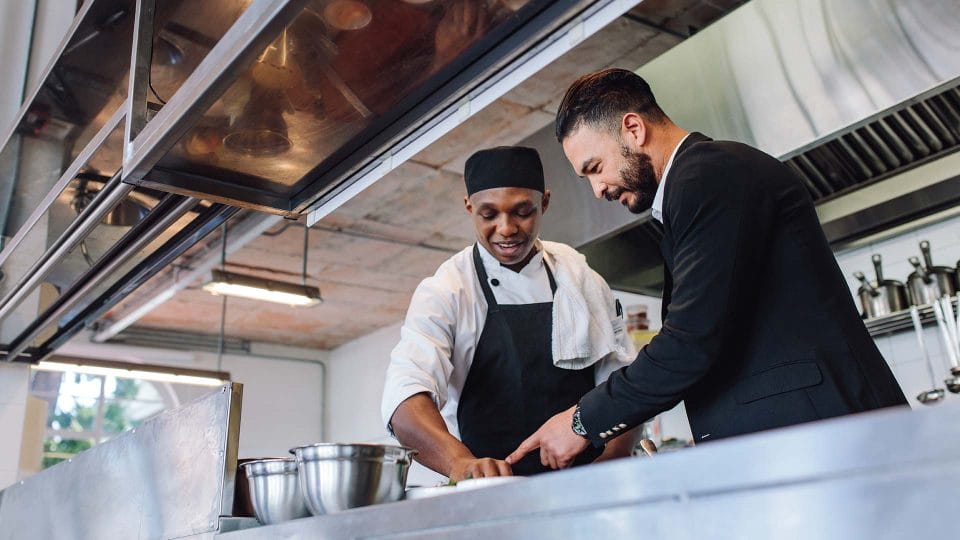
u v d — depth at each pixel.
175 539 1.56
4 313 3.03
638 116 1.54
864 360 1.31
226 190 2.06
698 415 1.40
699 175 1.37
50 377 9.23
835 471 0.56
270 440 9.40
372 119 1.81
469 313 1.88
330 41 1.52
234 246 5.75
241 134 1.82
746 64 2.79
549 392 1.84
